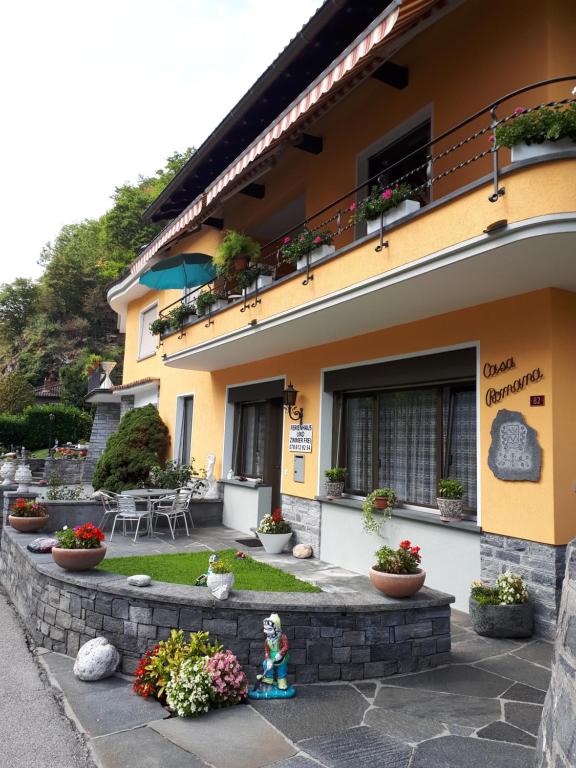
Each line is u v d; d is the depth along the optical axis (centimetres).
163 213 1639
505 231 512
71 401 4141
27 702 485
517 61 671
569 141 500
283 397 1092
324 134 1022
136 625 540
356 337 920
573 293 642
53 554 623
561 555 596
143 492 1095
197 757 386
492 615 598
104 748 403
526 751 381
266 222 1284
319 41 848
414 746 391
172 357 1283
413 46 824
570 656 289
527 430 628
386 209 666
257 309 937
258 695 475
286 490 1068
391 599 530
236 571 803
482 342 696
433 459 798
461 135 745
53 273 5228
